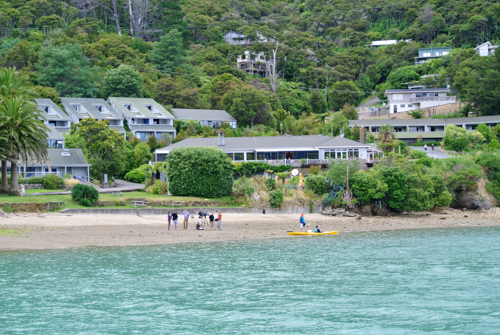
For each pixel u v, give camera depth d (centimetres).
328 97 19400
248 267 4481
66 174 8212
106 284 3841
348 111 16550
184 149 7819
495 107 15300
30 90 7025
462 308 3388
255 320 3153
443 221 7619
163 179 8950
